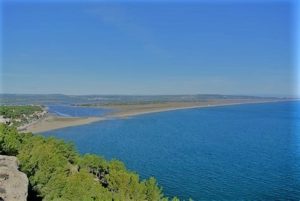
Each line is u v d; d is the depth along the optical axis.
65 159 102.19
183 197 125.94
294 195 130.38
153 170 162.00
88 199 70.12
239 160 188.25
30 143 101.44
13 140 86.81
